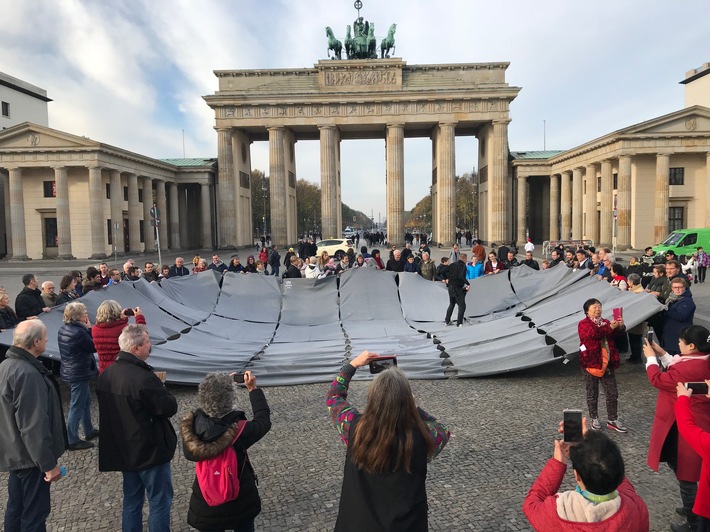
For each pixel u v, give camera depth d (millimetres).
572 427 4602
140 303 19359
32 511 6898
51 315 15422
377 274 24406
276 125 78562
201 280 23938
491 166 78938
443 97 76688
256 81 80125
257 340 19453
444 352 16688
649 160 64188
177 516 8070
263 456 10008
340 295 23734
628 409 12156
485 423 11461
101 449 6926
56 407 7148
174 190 83938
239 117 78812
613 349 10820
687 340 7289
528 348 15164
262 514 7961
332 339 19406
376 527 4168
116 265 57625
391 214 79312
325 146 78500
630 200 63406
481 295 23859
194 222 94250
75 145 63844
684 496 7160
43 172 68062
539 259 57594
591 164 71438
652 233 64438
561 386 14125
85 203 67438
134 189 73438
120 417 6816
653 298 14203
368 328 21375
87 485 9234
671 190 64000
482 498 8281
